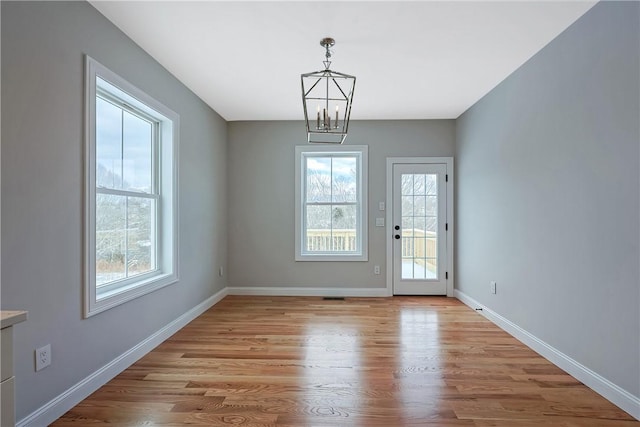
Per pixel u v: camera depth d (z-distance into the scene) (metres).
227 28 2.43
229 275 4.89
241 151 4.87
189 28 2.43
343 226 4.90
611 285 2.06
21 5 1.69
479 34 2.53
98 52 2.22
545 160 2.71
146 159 3.04
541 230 2.77
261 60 2.93
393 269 4.79
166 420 1.89
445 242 4.75
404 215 4.79
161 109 2.99
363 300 4.54
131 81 2.57
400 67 3.09
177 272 3.31
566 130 2.46
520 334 3.07
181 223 3.42
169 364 2.59
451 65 3.05
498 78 3.35
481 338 3.13
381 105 4.16
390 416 1.93
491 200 3.66
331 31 2.48
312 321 3.63
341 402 2.07
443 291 4.76
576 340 2.37
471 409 2.00
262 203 4.86
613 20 2.03
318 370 2.48
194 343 3.01
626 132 1.94
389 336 3.17
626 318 1.96
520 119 3.08
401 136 4.77
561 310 2.52
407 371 2.47
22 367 1.71
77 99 2.05
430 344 2.98
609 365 2.08
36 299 1.78
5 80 1.61
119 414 1.95
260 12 2.24
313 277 4.84
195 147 3.76
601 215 2.13
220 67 3.07
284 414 1.94
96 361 2.23
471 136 4.19
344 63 3.01
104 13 2.25
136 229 2.88
